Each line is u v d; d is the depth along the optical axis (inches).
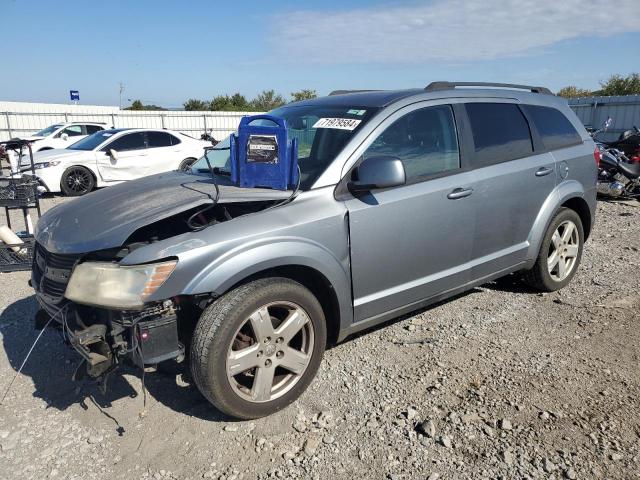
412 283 147.7
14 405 130.5
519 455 108.3
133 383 139.5
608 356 147.9
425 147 149.4
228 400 115.3
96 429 120.6
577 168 193.2
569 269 199.5
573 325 168.2
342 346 155.9
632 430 115.5
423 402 127.4
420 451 110.6
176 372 135.5
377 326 168.7
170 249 110.0
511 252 173.5
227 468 107.3
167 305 110.2
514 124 176.4
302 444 113.9
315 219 125.1
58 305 120.1
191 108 1770.4
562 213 189.3
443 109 156.6
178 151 516.4
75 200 147.8
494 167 163.9
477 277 165.2
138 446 114.6
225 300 113.7
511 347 154.0
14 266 223.6
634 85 1257.4
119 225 117.5
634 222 320.5
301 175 134.6
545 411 122.5
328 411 124.5
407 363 145.7
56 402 131.6
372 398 129.6
